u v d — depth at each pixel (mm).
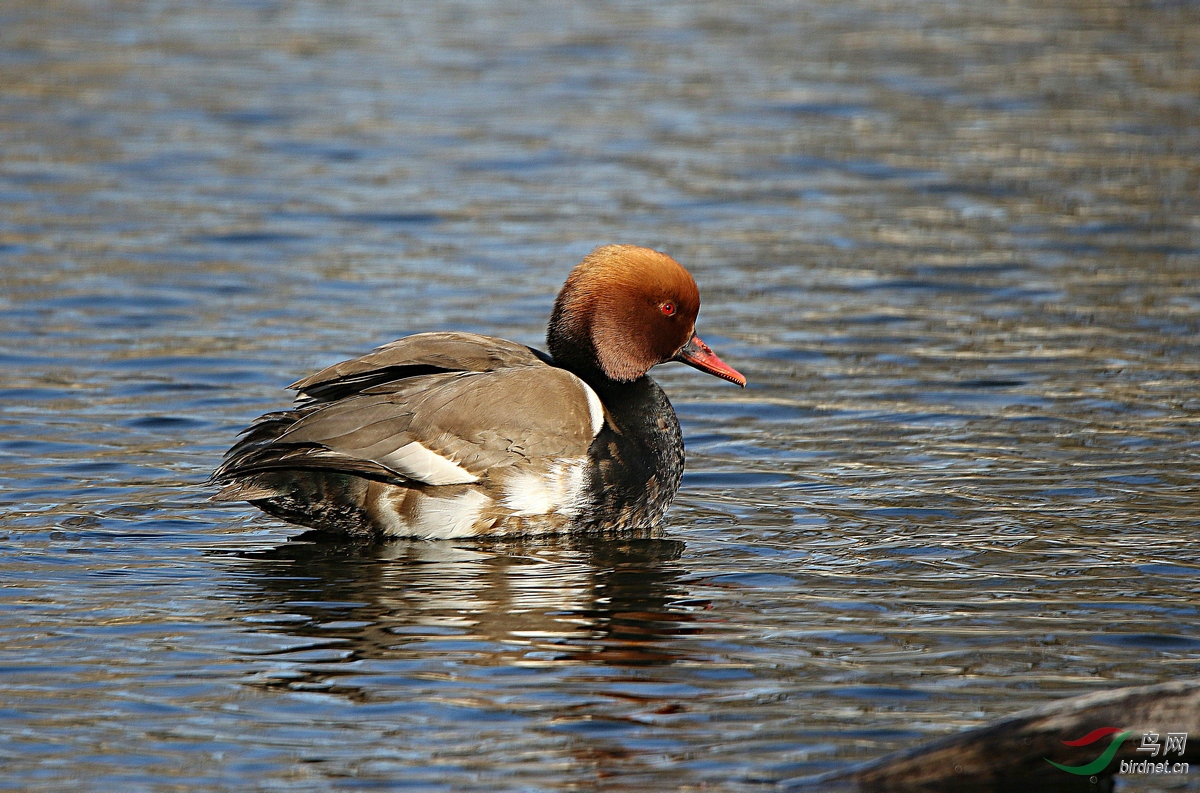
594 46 31062
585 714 7734
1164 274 17812
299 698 7906
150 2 35375
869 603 9273
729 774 7113
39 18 33125
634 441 10828
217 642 8617
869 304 16906
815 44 31203
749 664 8344
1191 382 14141
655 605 9258
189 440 12547
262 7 35156
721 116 25594
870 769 7070
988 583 9594
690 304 11164
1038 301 16922
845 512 11094
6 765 7199
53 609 9078
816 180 21969
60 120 24719
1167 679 8062
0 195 20594
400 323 15922
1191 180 21844
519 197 21078
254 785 7027
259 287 17203
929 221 20094
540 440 10484
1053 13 34188
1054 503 11172
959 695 7930
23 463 11852
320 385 10602
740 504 11344
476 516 10484
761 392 14203
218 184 21438
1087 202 20812
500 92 27234
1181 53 29953
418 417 10336
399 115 25547
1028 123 25047
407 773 7133
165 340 15344
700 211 20469
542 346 15164
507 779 7078
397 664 8336
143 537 10438
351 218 19984
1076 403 13641
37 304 16375
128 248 18516
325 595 9391
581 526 10688
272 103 26172
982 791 7000
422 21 33688
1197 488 11430
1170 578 9633
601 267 11094
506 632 8797
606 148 23641
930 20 33562
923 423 13227
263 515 11016
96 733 7520
